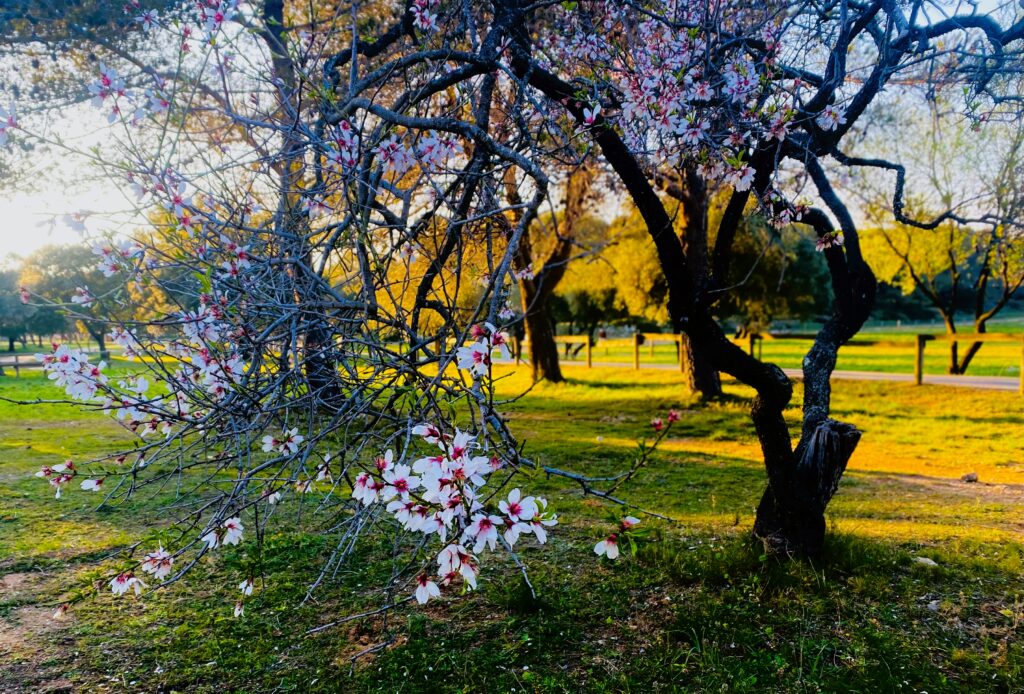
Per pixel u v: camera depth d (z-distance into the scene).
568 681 2.77
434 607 3.45
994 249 5.82
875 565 3.75
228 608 3.44
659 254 3.65
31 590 3.62
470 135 2.34
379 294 2.76
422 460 1.61
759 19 3.87
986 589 3.47
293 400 2.15
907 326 37.81
